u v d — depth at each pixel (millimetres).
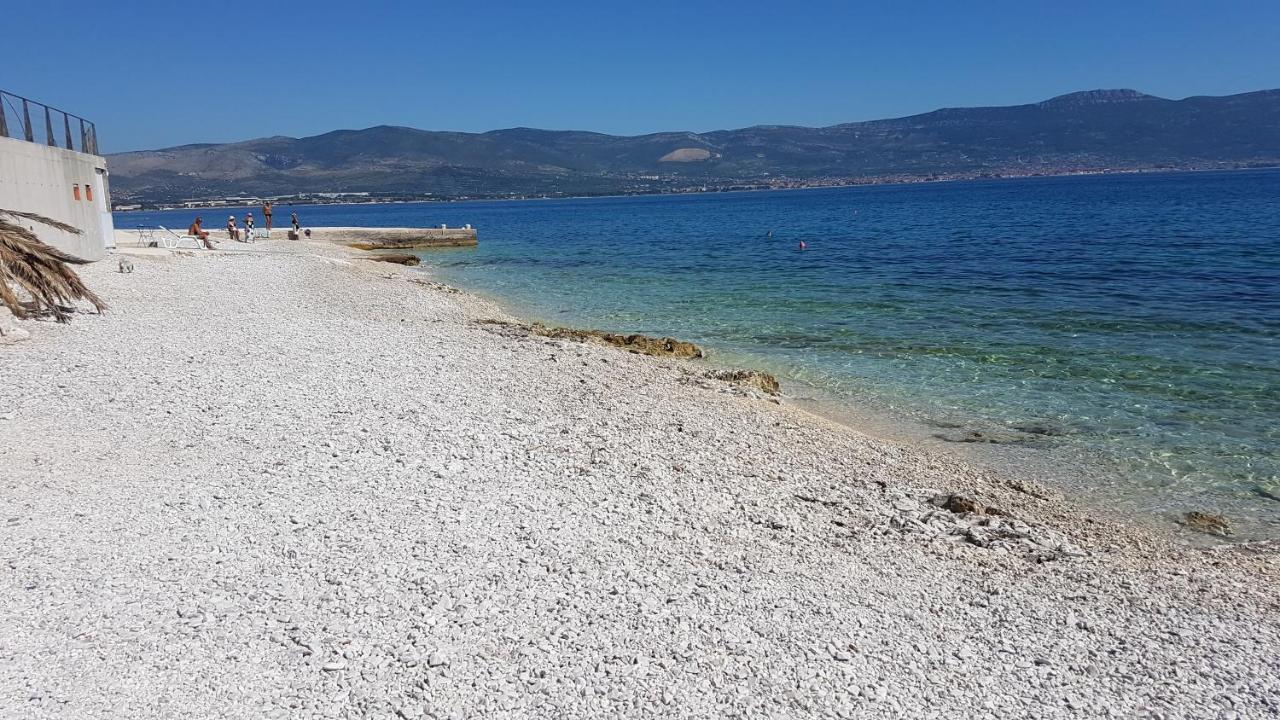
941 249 49219
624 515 9398
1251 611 8211
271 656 6258
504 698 5914
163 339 17688
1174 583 8852
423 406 13383
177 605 6922
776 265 43469
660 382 16812
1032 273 35969
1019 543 9641
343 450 10961
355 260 45031
